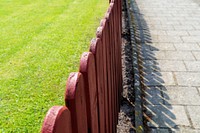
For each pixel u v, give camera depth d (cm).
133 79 396
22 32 652
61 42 565
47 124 84
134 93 356
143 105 327
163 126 290
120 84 336
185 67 429
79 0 986
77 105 111
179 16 747
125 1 898
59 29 657
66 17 770
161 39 563
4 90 384
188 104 328
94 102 149
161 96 346
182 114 309
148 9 836
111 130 241
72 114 108
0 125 312
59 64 458
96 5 895
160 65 438
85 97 131
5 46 559
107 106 211
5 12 862
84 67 128
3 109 341
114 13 292
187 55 476
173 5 882
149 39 564
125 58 469
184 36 578
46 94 369
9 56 506
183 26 652
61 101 352
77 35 603
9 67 457
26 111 336
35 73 430
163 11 809
